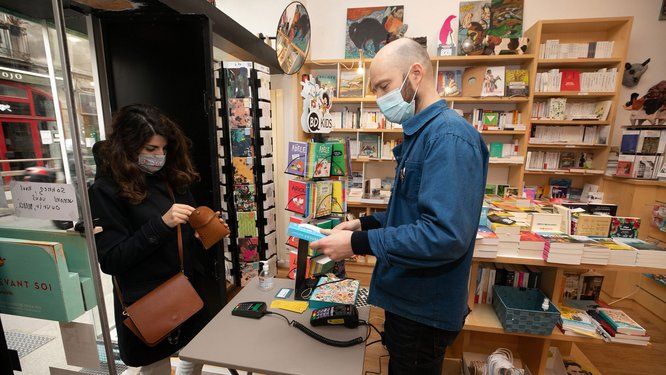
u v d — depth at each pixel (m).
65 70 0.75
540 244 1.58
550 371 1.87
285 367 0.91
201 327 1.44
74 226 0.96
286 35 2.35
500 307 1.71
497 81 3.29
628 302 2.95
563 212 1.76
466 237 0.83
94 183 1.13
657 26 3.17
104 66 1.63
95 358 1.05
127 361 1.22
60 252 0.92
